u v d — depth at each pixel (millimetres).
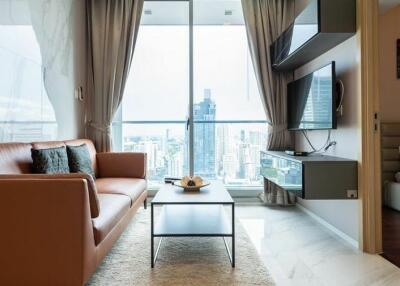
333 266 2213
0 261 1649
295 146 4023
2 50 2312
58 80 3275
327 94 2783
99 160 3662
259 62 4027
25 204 1628
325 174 2510
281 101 4043
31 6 2723
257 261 2281
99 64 4078
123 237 2787
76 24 3787
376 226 2465
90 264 1731
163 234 2211
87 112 4133
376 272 2115
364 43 2443
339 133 2848
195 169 4398
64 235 1633
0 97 2291
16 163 2117
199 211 2863
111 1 4074
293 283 1959
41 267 1646
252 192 4234
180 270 2131
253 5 4039
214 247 2562
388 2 3959
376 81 2455
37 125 2840
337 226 2895
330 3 2520
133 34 4070
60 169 2500
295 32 3086
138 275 2055
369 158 2445
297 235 2879
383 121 4484
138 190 3105
